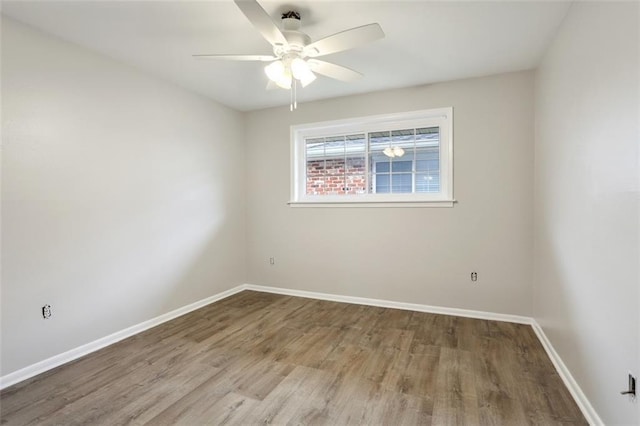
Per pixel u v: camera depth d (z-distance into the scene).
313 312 3.52
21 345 2.21
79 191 2.55
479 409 1.84
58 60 2.41
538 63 2.90
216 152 3.98
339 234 3.91
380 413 1.82
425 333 2.92
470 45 2.57
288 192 4.20
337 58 2.80
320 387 2.08
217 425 1.73
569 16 2.08
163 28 2.32
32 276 2.27
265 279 4.40
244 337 2.87
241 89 3.57
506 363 2.36
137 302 3.01
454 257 3.38
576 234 1.96
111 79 2.78
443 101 3.37
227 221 4.16
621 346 1.42
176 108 3.42
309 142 4.18
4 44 2.13
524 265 3.12
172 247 3.38
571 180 2.04
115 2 2.00
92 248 2.64
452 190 3.36
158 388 2.08
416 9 2.07
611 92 1.51
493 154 3.20
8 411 1.85
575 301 1.98
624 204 1.39
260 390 2.05
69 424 1.74
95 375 2.24
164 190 3.29
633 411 1.32
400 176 3.69
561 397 1.95
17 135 2.19
